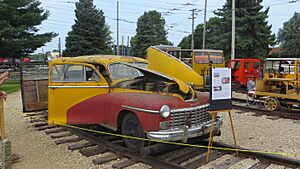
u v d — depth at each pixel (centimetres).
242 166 534
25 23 2800
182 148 627
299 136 748
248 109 1155
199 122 580
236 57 3344
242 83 1967
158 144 578
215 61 1827
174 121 538
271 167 532
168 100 543
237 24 3300
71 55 4472
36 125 845
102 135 725
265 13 3409
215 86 553
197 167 529
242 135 752
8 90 1903
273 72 1348
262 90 1231
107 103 618
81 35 4466
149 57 675
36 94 862
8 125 876
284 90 1154
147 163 541
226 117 1002
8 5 2544
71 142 684
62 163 560
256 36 3312
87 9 4525
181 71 642
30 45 2806
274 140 708
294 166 528
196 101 580
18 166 550
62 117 670
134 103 556
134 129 573
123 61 687
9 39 2631
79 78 657
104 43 4612
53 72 671
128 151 584
